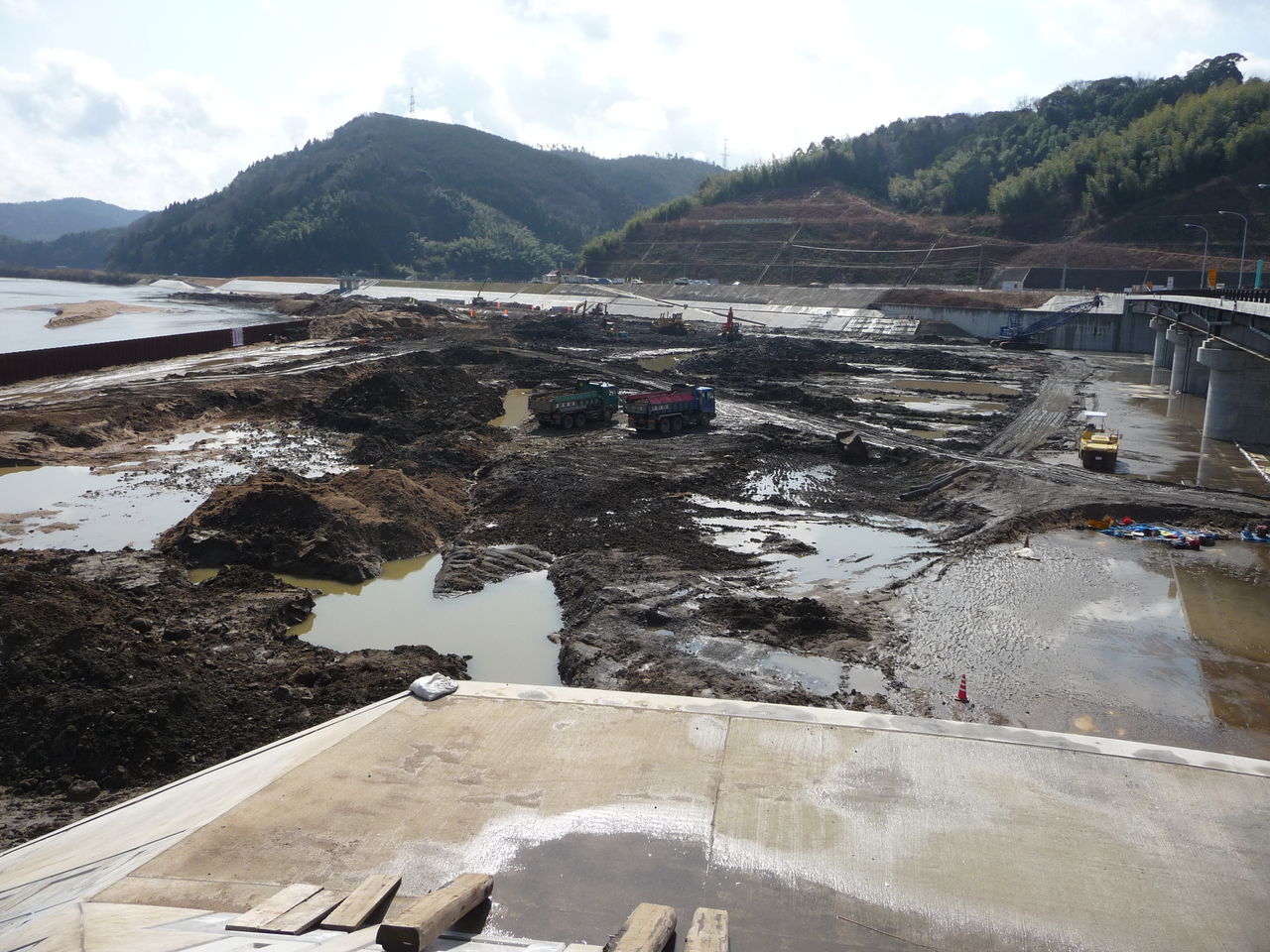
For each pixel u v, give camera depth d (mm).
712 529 32688
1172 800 11008
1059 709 19531
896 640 22938
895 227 151375
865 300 116250
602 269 170375
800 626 23297
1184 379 64812
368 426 50719
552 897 9070
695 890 9266
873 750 12039
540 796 10922
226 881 9195
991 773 11539
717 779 11312
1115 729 18703
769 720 12820
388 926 7105
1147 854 10016
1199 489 36812
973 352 92938
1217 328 51688
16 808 14438
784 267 150125
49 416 46938
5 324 122438
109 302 154000
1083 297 103750
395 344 87375
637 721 12789
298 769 11508
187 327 118625
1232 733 18641
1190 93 159875
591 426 52000
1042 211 142125
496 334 97500
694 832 10234
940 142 188750
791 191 182125
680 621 23453
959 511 35000
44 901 8914
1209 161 130250
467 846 9922
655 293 139375
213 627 22094
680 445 45906
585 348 91875
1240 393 47594
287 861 9602
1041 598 26016
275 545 28094
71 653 18094
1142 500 34719
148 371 66562
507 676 21016
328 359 74375
